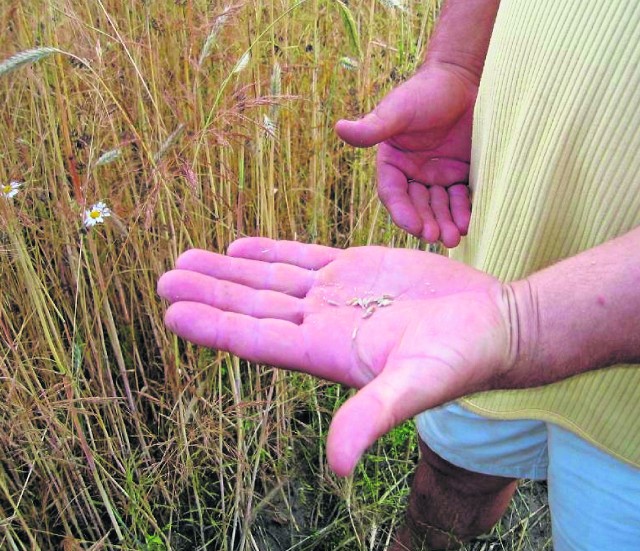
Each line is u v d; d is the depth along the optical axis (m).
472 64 0.54
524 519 0.72
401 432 0.77
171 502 0.62
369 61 0.75
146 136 0.61
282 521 0.73
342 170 0.91
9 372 0.58
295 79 0.75
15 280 0.67
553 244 0.41
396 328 0.32
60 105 0.59
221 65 0.67
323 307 0.37
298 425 0.83
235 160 0.70
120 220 0.61
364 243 0.82
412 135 0.53
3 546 0.58
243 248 0.43
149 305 0.66
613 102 0.35
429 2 0.74
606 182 0.37
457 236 0.54
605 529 0.44
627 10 0.34
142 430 0.72
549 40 0.39
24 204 0.63
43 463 0.61
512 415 0.46
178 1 0.62
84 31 0.61
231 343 0.34
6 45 0.64
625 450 0.41
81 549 0.54
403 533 0.69
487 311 0.30
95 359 0.67
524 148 0.41
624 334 0.29
